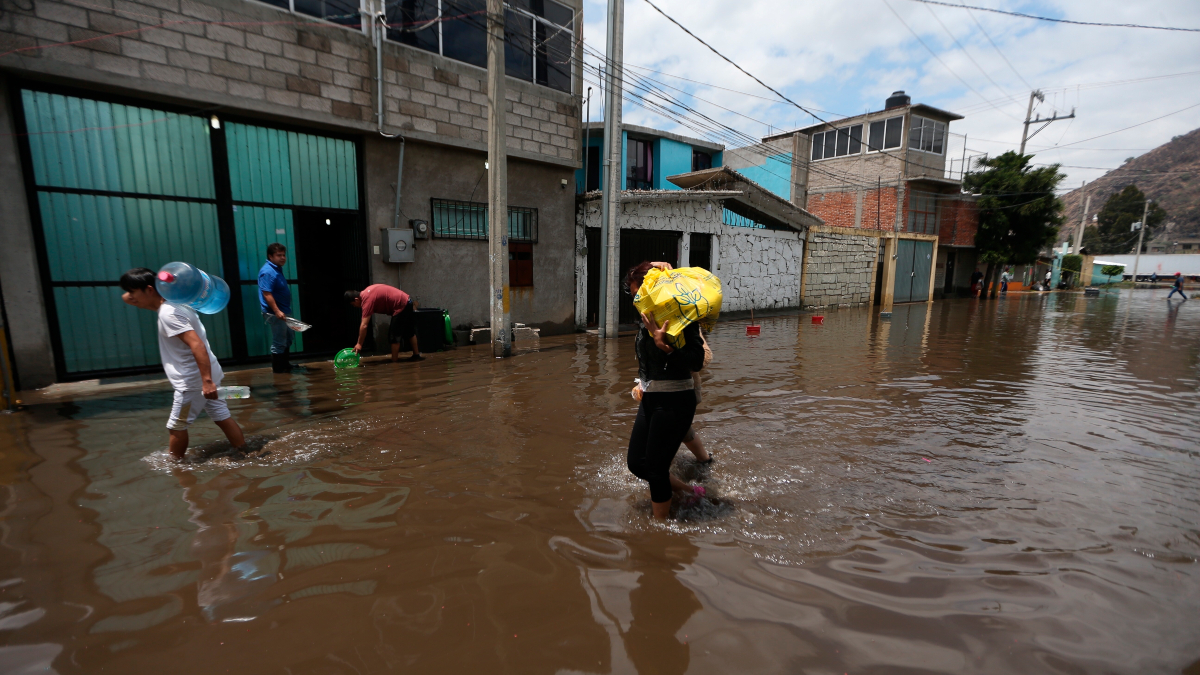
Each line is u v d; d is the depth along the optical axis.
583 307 11.64
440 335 8.56
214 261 6.96
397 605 2.11
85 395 5.57
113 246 6.28
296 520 2.82
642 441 2.86
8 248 5.57
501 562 2.43
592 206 11.56
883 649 1.86
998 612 2.06
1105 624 1.99
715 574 2.33
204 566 2.38
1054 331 12.30
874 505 3.03
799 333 11.66
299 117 7.20
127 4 5.91
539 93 10.00
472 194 9.29
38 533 2.66
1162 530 2.74
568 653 1.84
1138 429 4.55
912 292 23.67
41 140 5.78
